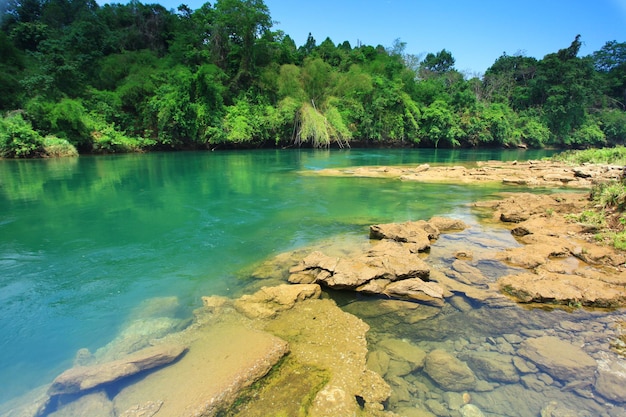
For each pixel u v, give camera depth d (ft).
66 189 47.80
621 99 210.38
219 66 129.29
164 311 18.49
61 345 15.81
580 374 13.78
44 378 13.82
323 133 123.95
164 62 122.62
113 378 12.91
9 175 57.52
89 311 18.48
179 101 103.19
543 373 13.98
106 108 100.17
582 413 12.02
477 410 12.26
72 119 87.20
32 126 84.89
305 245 28.17
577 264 24.50
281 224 33.63
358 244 28.35
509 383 13.55
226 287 21.26
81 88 100.07
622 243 26.48
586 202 37.83
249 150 117.80
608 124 179.83
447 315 18.40
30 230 30.76
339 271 21.31
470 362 14.78
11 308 18.67
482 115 156.76
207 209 38.55
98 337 16.37
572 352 15.03
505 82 200.54
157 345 14.97
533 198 39.70
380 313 18.67
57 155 83.10
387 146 151.33
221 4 127.65
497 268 23.97
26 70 99.76
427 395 12.95
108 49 127.75
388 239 28.50
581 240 28.73
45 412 11.85
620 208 32.71
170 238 29.32
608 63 229.04
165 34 147.23
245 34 124.57
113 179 56.24
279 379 13.24
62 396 12.46
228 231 31.35
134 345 15.35
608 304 19.04
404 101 145.79
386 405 12.41
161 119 100.73
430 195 47.83
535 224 32.04
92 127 93.04
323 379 13.30
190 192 47.26
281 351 14.57
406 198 45.70
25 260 24.59
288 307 18.51
